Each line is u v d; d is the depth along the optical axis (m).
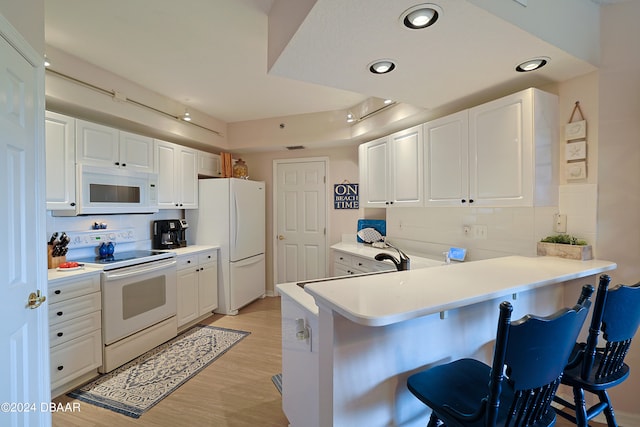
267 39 2.05
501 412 1.03
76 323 2.20
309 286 1.30
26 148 1.36
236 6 1.81
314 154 4.35
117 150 2.79
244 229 3.92
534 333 0.86
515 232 2.22
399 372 1.31
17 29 1.29
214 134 4.05
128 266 2.58
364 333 1.22
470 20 1.34
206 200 3.81
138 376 2.37
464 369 1.28
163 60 2.50
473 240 2.57
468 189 2.17
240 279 3.87
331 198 4.30
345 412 1.18
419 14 1.29
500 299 1.62
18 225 1.29
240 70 2.69
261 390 2.20
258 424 1.85
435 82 1.98
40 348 1.46
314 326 1.40
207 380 2.32
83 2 1.77
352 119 3.59
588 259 1.81
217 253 3.77
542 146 1.83
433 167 2.47
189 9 1.84
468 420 0.97
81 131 2.48
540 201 1.83
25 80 1.35
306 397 1.50
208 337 3.09
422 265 2.55
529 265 1.71
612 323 1.19
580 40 1.68
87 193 2.49
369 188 3.37
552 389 0.98
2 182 1.18
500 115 1.95
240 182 3.84
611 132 1.77
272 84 3.00
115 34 2.12
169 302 3.00
